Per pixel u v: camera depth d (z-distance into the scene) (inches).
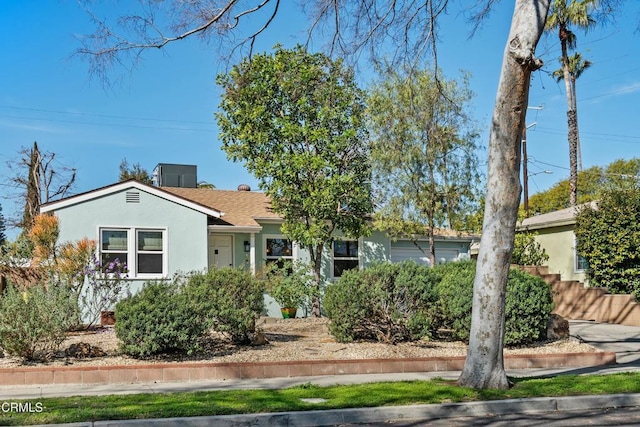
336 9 460.4
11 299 464.4
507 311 547.8
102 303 619.5
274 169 776.3
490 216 393.4
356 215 827.4
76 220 748.6
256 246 884.6
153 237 783.7
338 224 826.8
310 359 484.1
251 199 968.9
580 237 880.9
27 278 655.8
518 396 367.9
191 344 482.3
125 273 749.3
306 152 786.8
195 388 408.2
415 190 841.5
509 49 382.9
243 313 518.9
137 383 427.8
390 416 336.5
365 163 823.7
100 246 756.6
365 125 820.0
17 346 448.8
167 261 783.1
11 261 669.3
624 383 402.9
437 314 561.6
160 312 473.7
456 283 562.6
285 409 330.6
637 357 552.7
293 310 819.4
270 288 799.1
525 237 1021.8
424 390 379.6
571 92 1341.0
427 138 837.2
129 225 770.8
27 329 449.4
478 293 395.5
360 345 540.7
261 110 758.5
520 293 552.7
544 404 361.1
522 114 388.5
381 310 548.1
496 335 390.9
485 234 395.5
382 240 956.0
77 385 418.6
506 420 333.7
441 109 820.6
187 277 619.2
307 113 778.8
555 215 1065.5
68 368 423.2
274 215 890.1
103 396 365.4
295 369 461.1
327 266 911.0
